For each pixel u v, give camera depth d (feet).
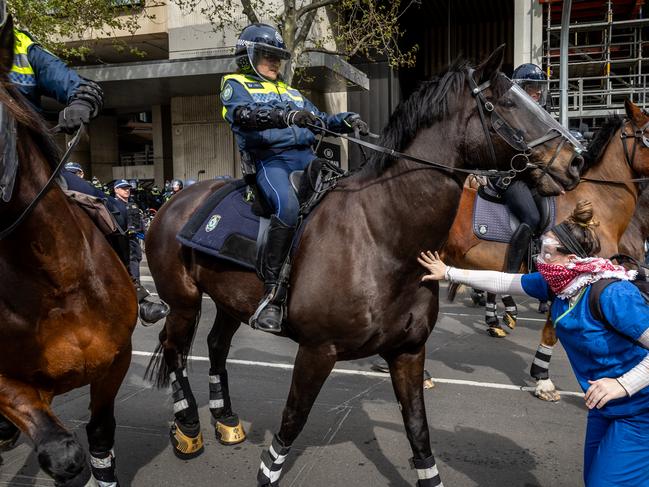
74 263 8.24
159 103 67.31
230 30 55.11
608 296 7.66
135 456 13.14
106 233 10.67
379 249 9.84
